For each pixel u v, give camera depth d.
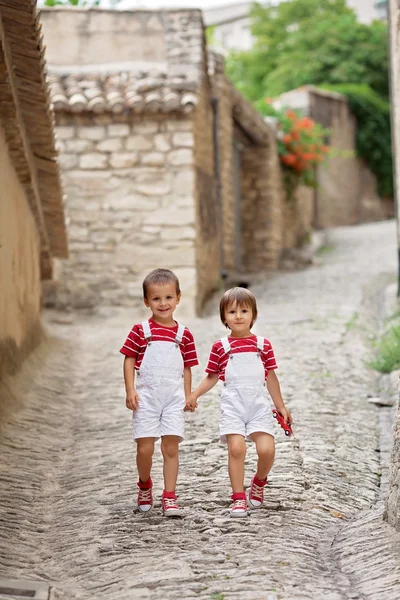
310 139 51.19
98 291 32.03
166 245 31.73
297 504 12.68
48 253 27.00
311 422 17.12
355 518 12.44
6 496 13.32
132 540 11.46
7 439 16.08
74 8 33.06
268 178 46.56
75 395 20.42
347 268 43.59
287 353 23.34
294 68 79.94
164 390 12.26
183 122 31.45
